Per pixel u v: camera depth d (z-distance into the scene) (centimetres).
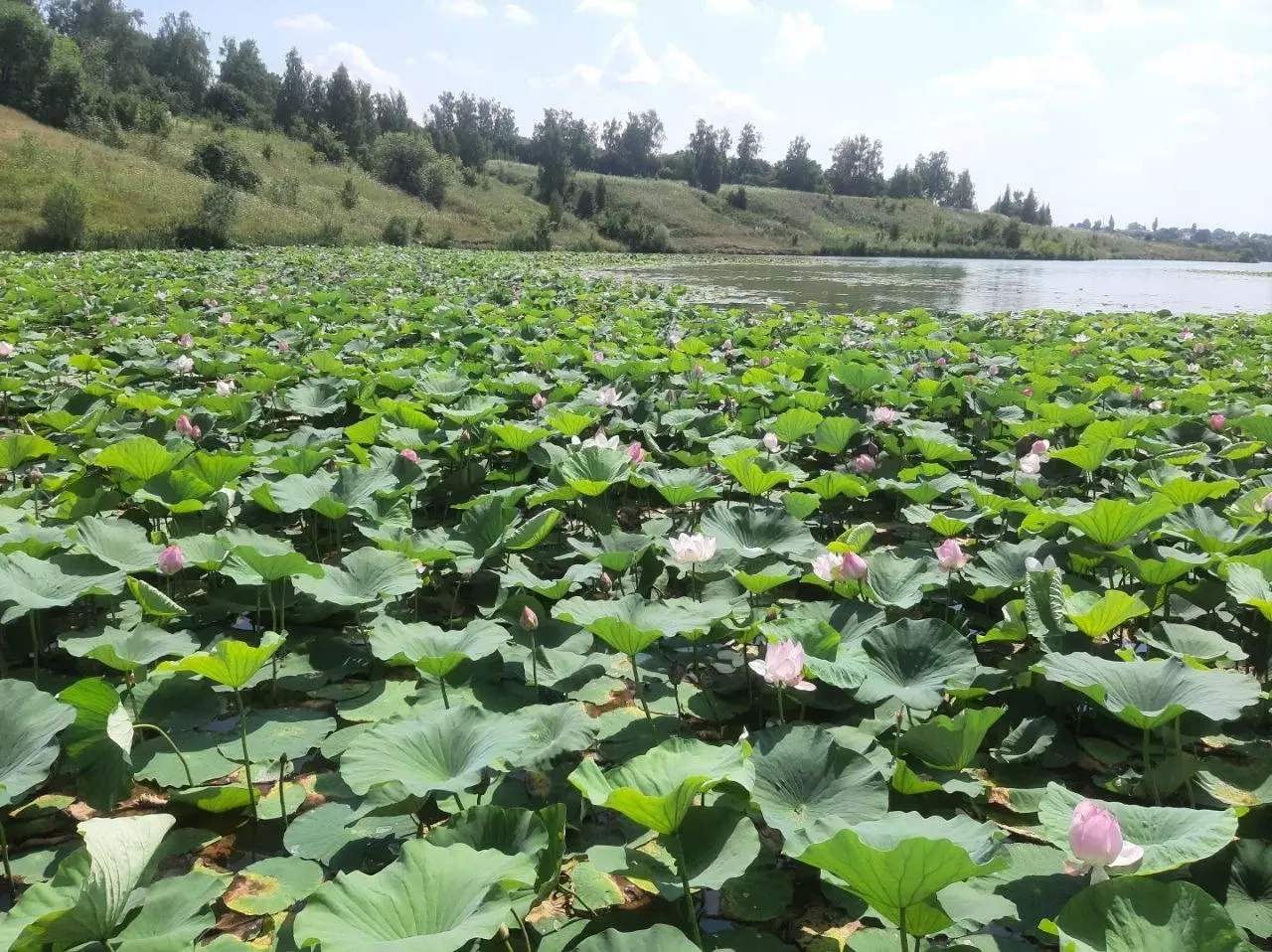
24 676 414
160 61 10556
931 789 325
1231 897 274
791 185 13350
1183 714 365
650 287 2786
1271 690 421
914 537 637
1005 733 385
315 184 5897
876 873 221
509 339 1308
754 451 648
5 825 327
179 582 509
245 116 8362
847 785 300
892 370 1129
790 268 5412
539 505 641
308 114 9400
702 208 9744
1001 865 224
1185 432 804
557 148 11775
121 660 369
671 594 522
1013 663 436
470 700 391
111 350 1131
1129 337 1588
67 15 11188
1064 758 368
